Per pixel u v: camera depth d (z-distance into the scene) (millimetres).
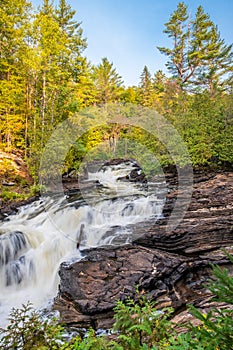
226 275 1702
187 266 4973
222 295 1675
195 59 20891
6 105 11836
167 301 4145
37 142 10875
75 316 3902
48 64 10906
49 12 12672
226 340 1500
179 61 21906
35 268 5430
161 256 5160
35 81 12070
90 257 5250
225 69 20234
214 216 6145
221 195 6969
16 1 12320
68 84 13000
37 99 12164
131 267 4832
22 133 13227
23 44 11906
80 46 14586
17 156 12375
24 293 4898
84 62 14180
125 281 4457
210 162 9406
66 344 1870
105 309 3898
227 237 5727
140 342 1954
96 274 4664
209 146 9227
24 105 12484
